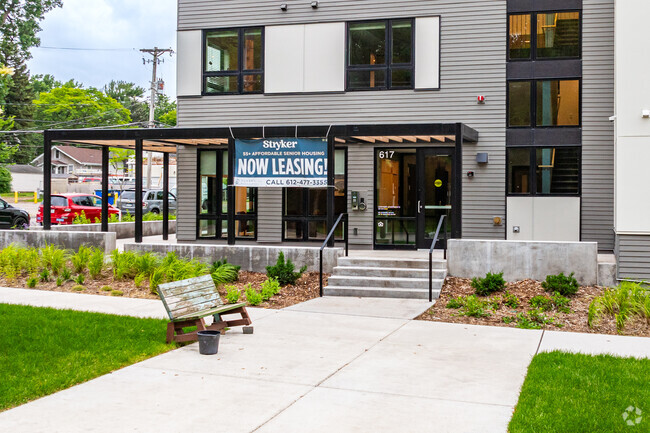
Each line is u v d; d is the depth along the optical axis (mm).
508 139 16469
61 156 92562
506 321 10562
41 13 51906
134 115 108688
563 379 7188
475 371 7676
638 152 12992
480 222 16625
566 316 10828
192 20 18391
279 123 17750
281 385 7094
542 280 13133
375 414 6176
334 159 16484
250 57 18016
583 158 16109
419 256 14898
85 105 66562
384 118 17062
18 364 7711
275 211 18094
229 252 15211
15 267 14578
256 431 5734
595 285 12969
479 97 16469
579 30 16125
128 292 13094
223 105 18156
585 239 16109
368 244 17266
